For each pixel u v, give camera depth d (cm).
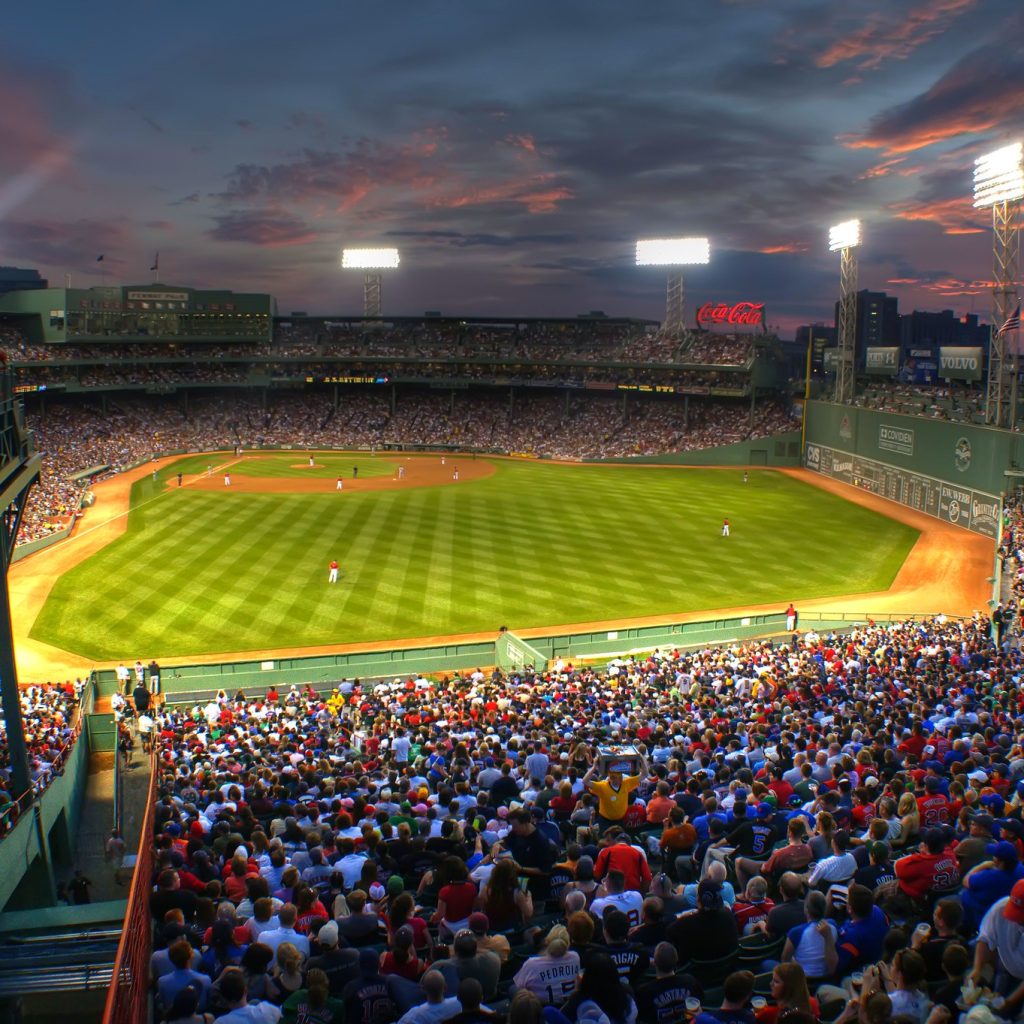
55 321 10625
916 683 2484
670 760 1684
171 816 1634
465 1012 737
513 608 4694
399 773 1922
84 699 3181
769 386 10888
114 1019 617
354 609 4644
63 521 6353
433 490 8256
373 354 12444
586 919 829
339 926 1014
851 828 1298
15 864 1583
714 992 861
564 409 12169
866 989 739
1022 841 1030
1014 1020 698
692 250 11706
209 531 6316
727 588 5112
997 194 6156
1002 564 4750
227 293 12381
